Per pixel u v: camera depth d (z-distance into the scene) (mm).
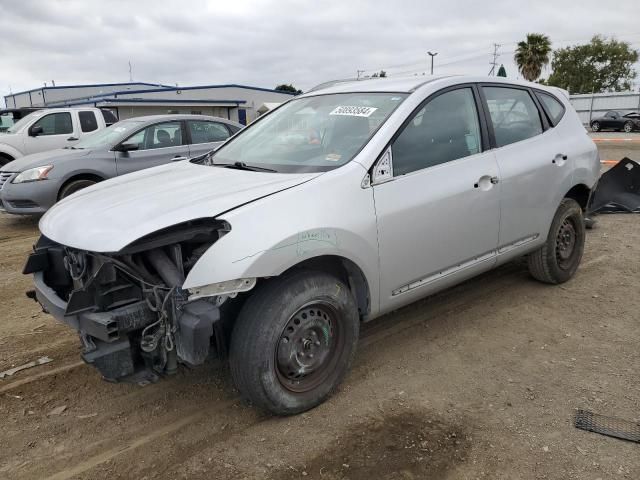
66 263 3121
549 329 4168
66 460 2826
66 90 42031
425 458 2742
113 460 2816
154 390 3471
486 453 2770
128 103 28922
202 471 2703
